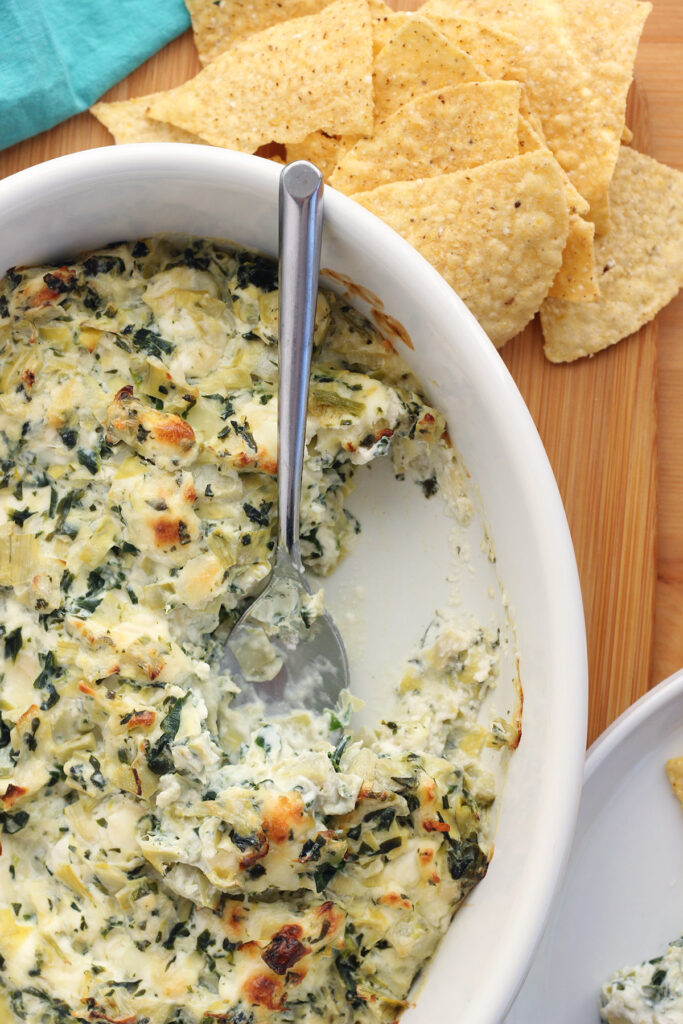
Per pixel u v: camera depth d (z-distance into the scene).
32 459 0.69
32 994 0.67
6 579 0.68
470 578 0.72
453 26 0.76
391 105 0.75
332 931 0.68
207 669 0.69
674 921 0.77
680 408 0.78
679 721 0.77
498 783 0.70
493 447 0.69
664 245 0.77
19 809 0.68
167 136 0.76
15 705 0.68
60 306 0.70
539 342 0.78
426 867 0.68
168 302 0.70
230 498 0.69
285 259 0.67
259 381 0.70
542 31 0.76
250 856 0.67
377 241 0.67
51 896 0.68
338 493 0.72
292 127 0.75
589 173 0.76
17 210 0.67
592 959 0.76
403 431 0.71
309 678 0.71
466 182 0.73
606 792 0.77
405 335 0.70
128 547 0.68
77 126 0.78
